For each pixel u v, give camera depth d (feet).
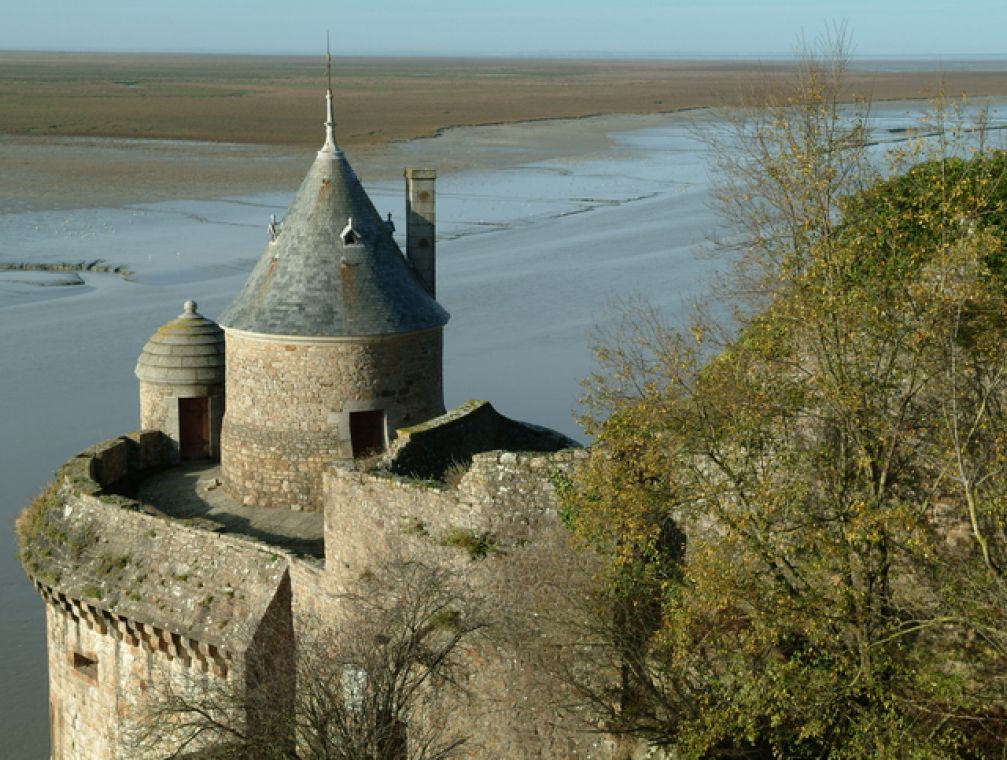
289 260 96.63
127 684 90.43
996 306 64.39
